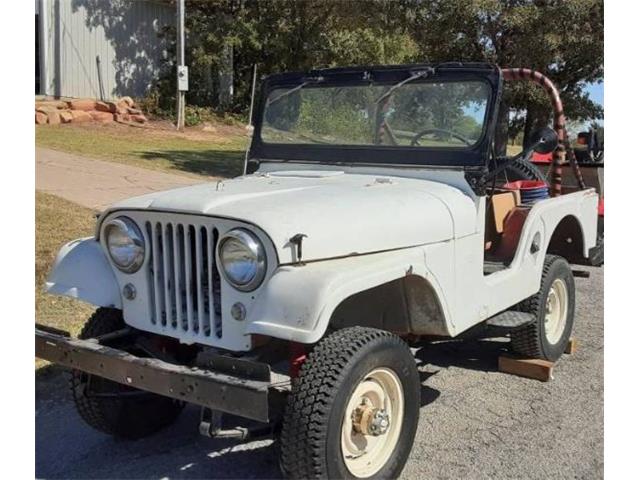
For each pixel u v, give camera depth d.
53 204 8.12
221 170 11.97
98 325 3.59
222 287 3.01
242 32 19.06
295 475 2.76
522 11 11.91
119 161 11.89
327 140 4.35
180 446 3.74
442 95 4.03
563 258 4.95
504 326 4.09
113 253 3.35
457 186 3.92
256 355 3.10
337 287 2.79
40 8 17.38
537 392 4.39
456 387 4.46
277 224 2.93
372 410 2.96
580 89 13.44
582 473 3.41
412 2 13.41
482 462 3.51
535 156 7.85
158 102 19.17
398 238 3.34
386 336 3.01
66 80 18.03
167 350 3.56
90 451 3.67
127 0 19.16
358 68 4.30
